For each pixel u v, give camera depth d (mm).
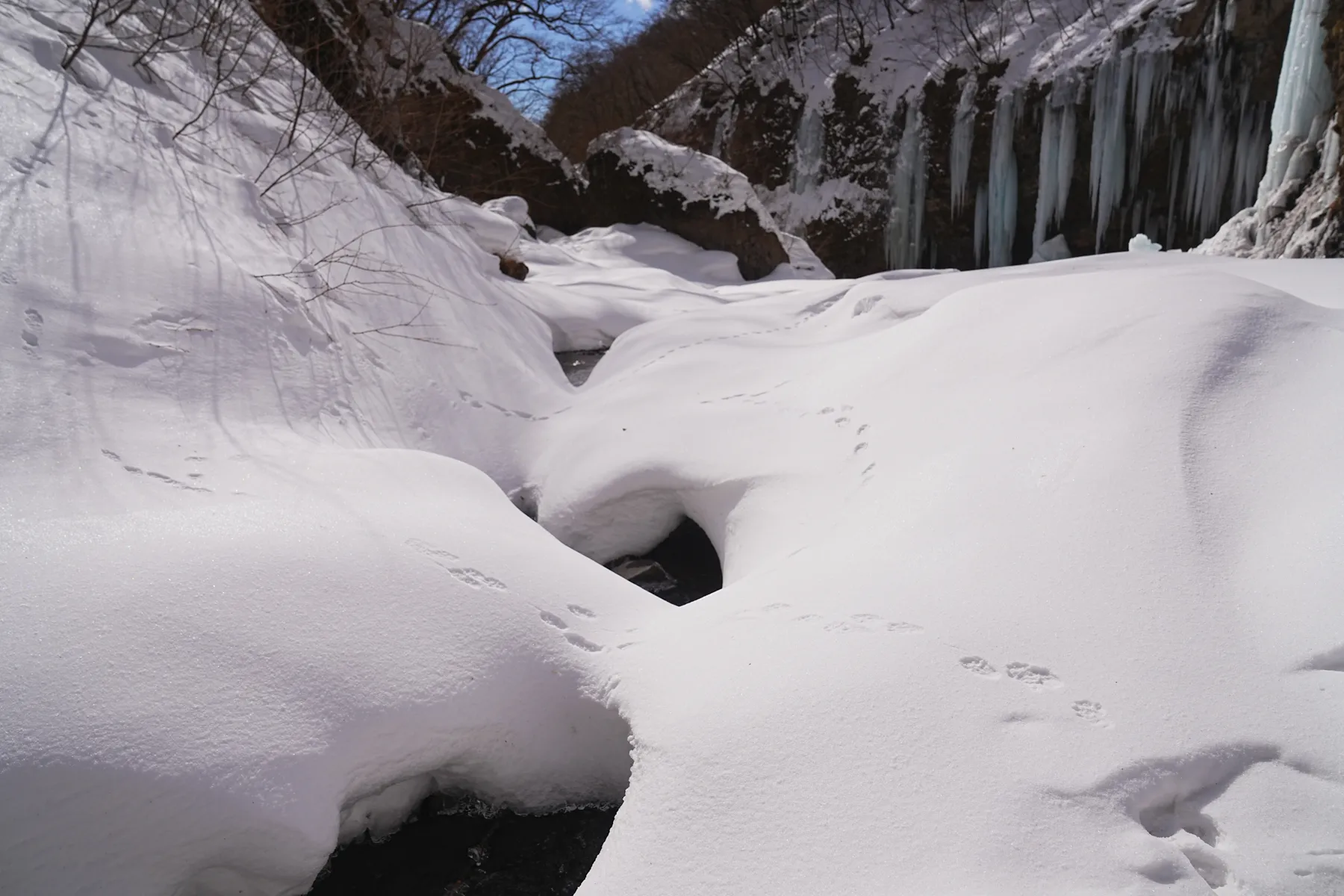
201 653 2131
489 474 4422
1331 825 1721
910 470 3221
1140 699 2004
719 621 2576
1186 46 13430
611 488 4035
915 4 17609
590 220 12148
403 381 4500
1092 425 2861
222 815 1928
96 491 2729
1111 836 1720
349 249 4988
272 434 3508
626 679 2432
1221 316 3094
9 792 1799
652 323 6184
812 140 18000
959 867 1677
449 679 2336
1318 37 7164
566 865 2383
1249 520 2389
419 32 10258
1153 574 2297
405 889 2326
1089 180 15008
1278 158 7582
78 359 3215
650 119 22297
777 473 3713
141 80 4910
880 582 2557
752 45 19938
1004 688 2074
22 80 4094
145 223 3947
